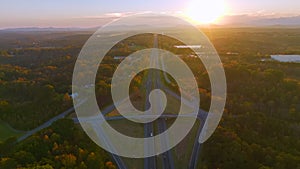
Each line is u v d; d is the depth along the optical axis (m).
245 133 108.25
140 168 97.31
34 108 142.38
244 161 91.94
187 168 97.25
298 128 113.50
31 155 91.06
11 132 124.38
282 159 89.88
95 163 91.38
